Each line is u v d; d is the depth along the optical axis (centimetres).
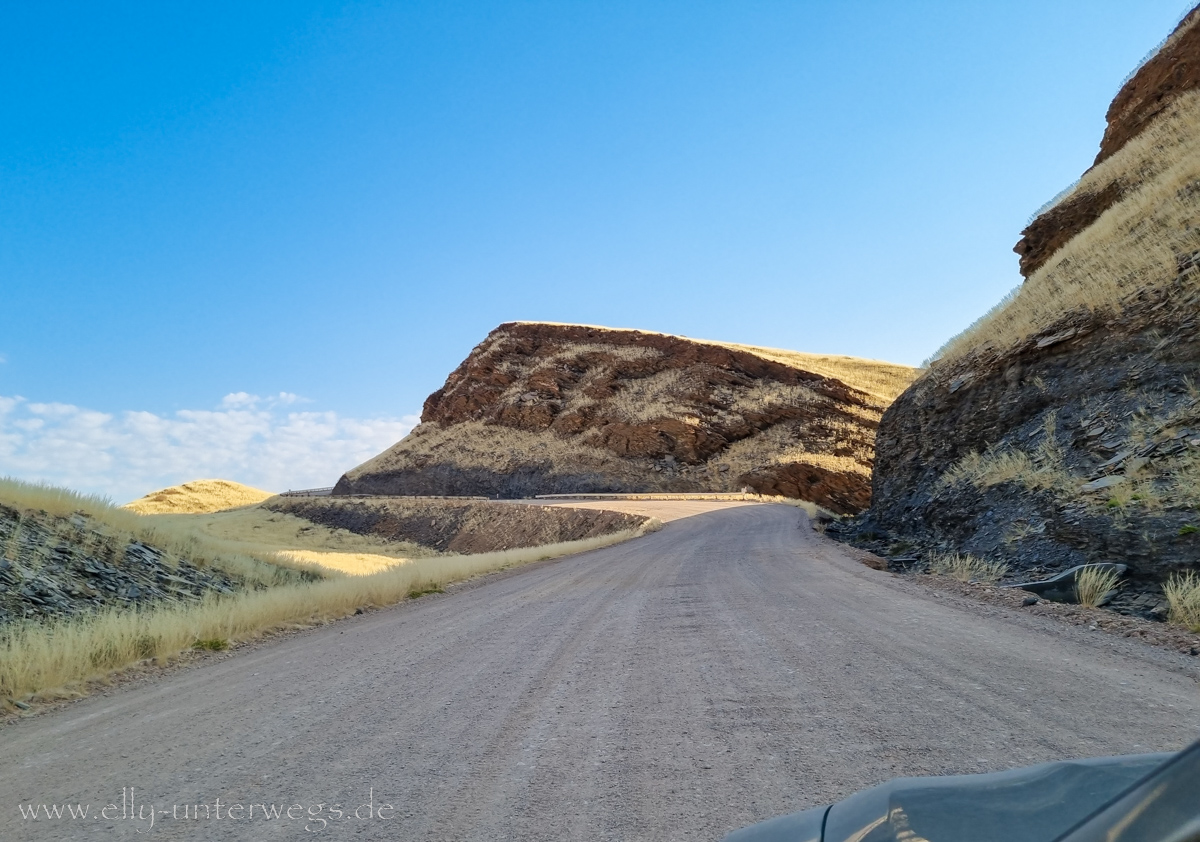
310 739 480
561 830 311
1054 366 1703
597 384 10281
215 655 887
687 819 311
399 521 7938
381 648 832
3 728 591
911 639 669
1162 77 3284
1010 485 1452
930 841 136
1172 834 84
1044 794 148
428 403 12975
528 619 971
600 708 506
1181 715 410
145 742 504
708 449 8575
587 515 5184
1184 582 764
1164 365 1308
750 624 800
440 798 360
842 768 355
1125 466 1140
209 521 9738
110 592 1360
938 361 2655
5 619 1055
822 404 8581
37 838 341
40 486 1697
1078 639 647
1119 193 2708
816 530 2559
